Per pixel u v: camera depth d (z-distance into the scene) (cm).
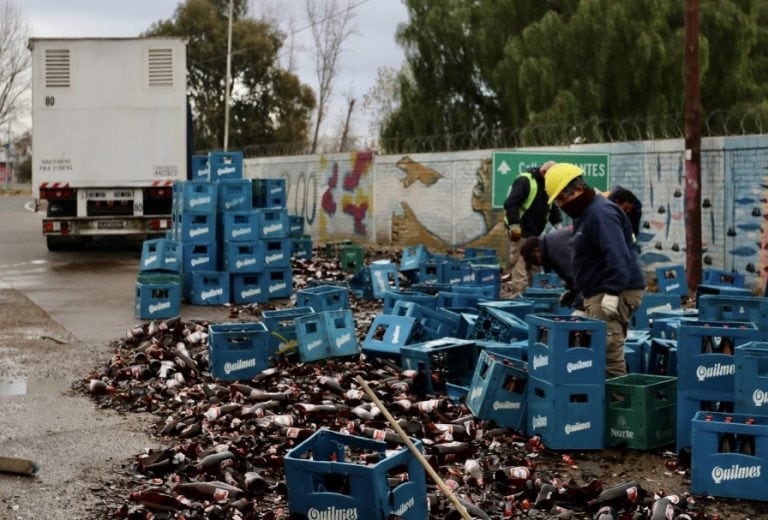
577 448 715
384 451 582
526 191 1321
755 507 607
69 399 876
